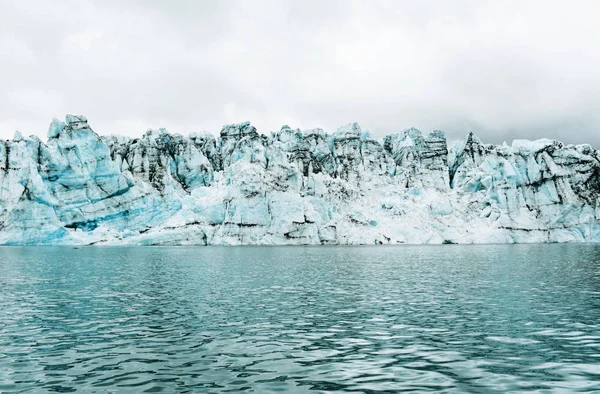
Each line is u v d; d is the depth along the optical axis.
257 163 117.81
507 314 23.00
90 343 17.62
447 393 12.27
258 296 29.47
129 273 43.91
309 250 89.50
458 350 16.48
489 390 12.48
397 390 12.52
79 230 108.44
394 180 137.00
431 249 94.25
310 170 131.50
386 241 117.50
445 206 125.38
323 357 15.70
